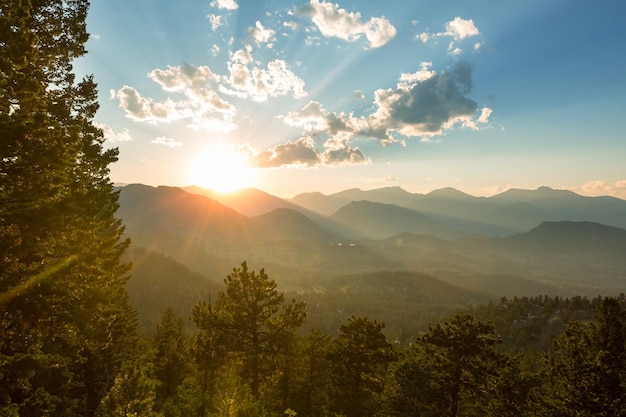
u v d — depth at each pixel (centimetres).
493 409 2075
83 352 1978
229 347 2302
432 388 2148
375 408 2605
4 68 950
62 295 1018
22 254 931
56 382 1208
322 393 2958
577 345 1950
